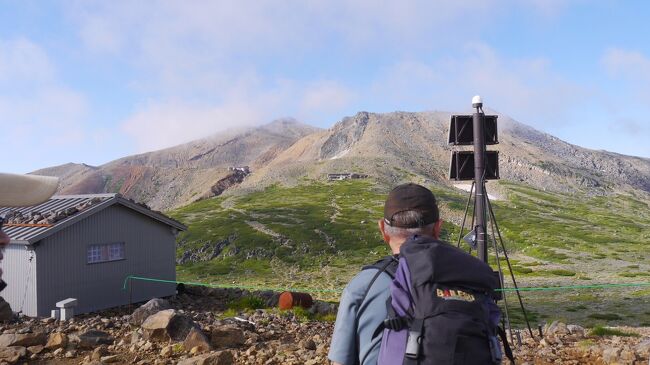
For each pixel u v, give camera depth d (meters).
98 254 24.27
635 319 33.41
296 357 8.85
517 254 87.31
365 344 2.57
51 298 21.91
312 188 179.25
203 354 8.43
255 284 61.12
